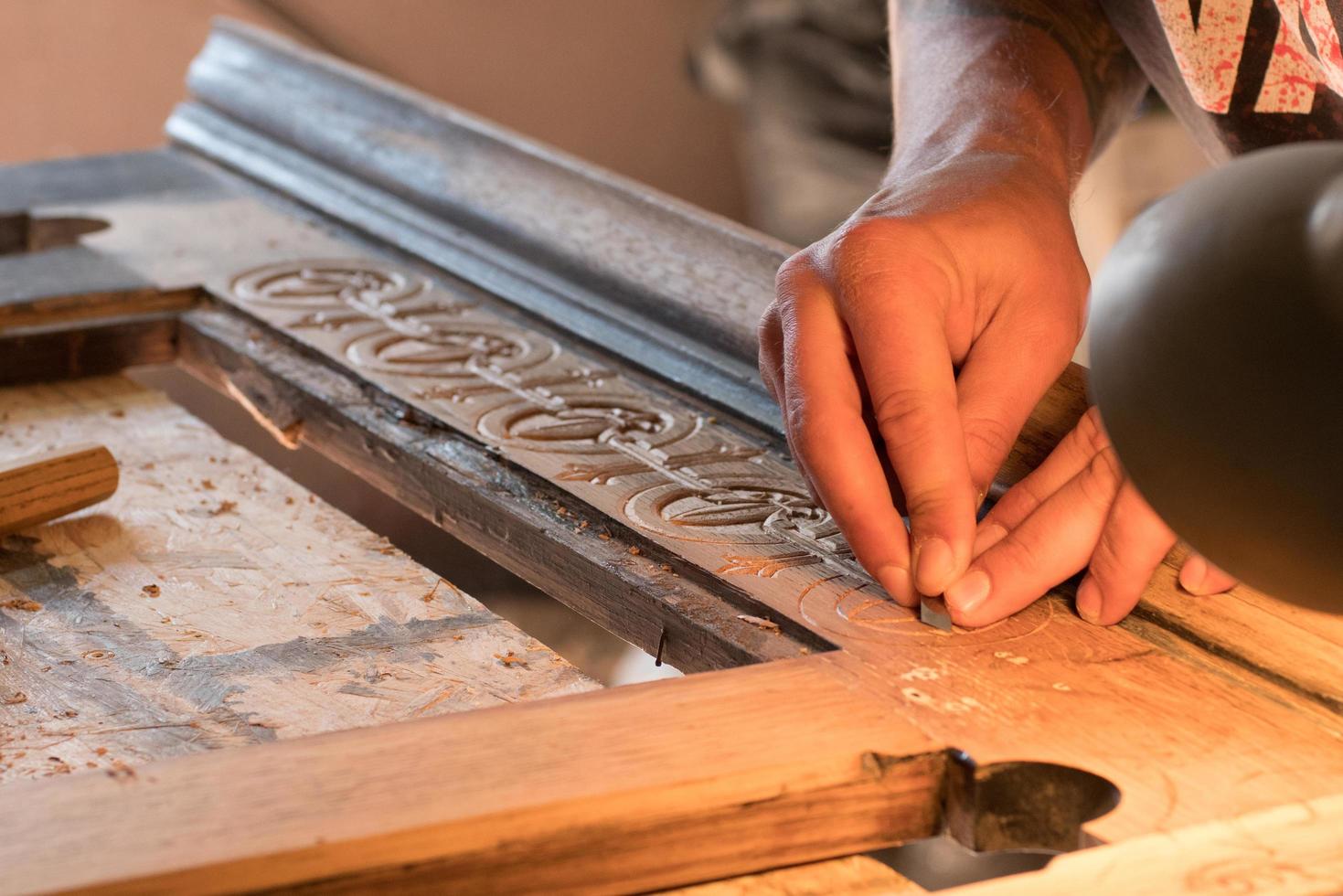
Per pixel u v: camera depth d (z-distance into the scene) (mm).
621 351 1075
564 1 3486
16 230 1366
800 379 714
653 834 547
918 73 979
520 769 551
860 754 575
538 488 879
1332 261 354
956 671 656
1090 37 1017
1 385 1107
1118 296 388
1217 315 365
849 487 694
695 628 728
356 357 1065
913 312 697
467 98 3451
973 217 749
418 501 934
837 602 729
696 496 859
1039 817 589
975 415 727
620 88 3645
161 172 1538
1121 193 2045
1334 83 821
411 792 533
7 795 527
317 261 1278
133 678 721
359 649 755
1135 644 689
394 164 1393
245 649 751
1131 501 676
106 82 2857
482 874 526
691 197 3832
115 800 525
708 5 3639
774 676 644
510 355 1089
